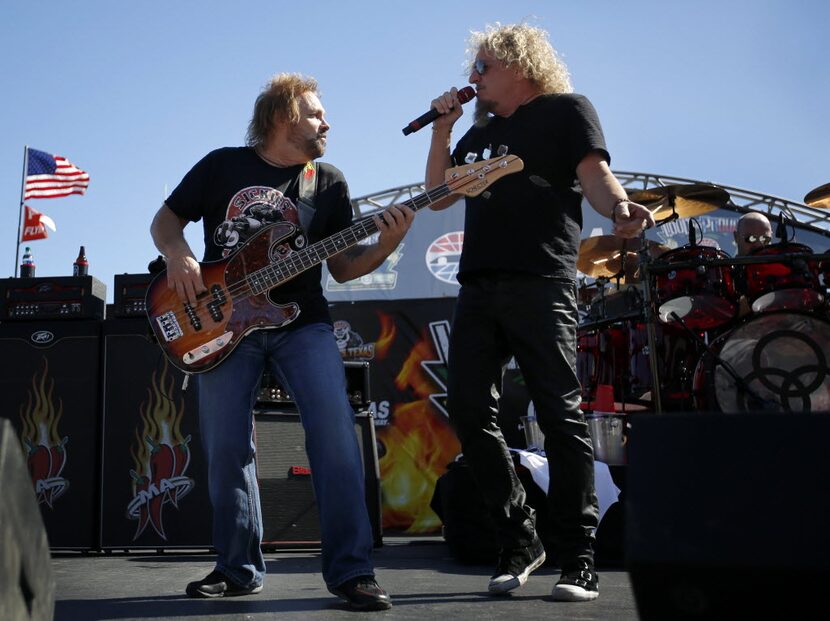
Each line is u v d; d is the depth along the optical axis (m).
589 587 2.67
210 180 2.81
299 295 2.72
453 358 2.89
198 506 4.30
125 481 4.32
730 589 0.96
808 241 8.59
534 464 4.00
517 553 2.90
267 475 4.56
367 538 2.54
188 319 2.68
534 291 2.77
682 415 1.01
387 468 7.70
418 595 2.80
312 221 2.78
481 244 2.84
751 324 4.63
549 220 2.81
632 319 5.30
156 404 4.36
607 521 3.97
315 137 2.80
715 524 0.96
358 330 8.00
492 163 2.77
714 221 8.71
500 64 2.92
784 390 4.56
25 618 1.04
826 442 0.93
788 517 0.93
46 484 4.32
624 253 6.12
